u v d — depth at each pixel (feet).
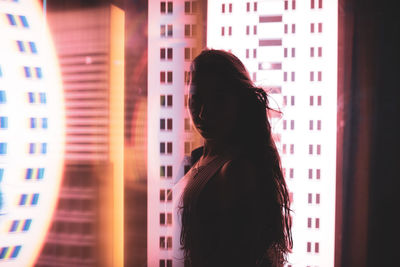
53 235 5.89
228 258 1.79
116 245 5.65
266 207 1.81
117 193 5.62
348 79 4.77
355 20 4.75
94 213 5.68
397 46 4.68
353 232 4.87
